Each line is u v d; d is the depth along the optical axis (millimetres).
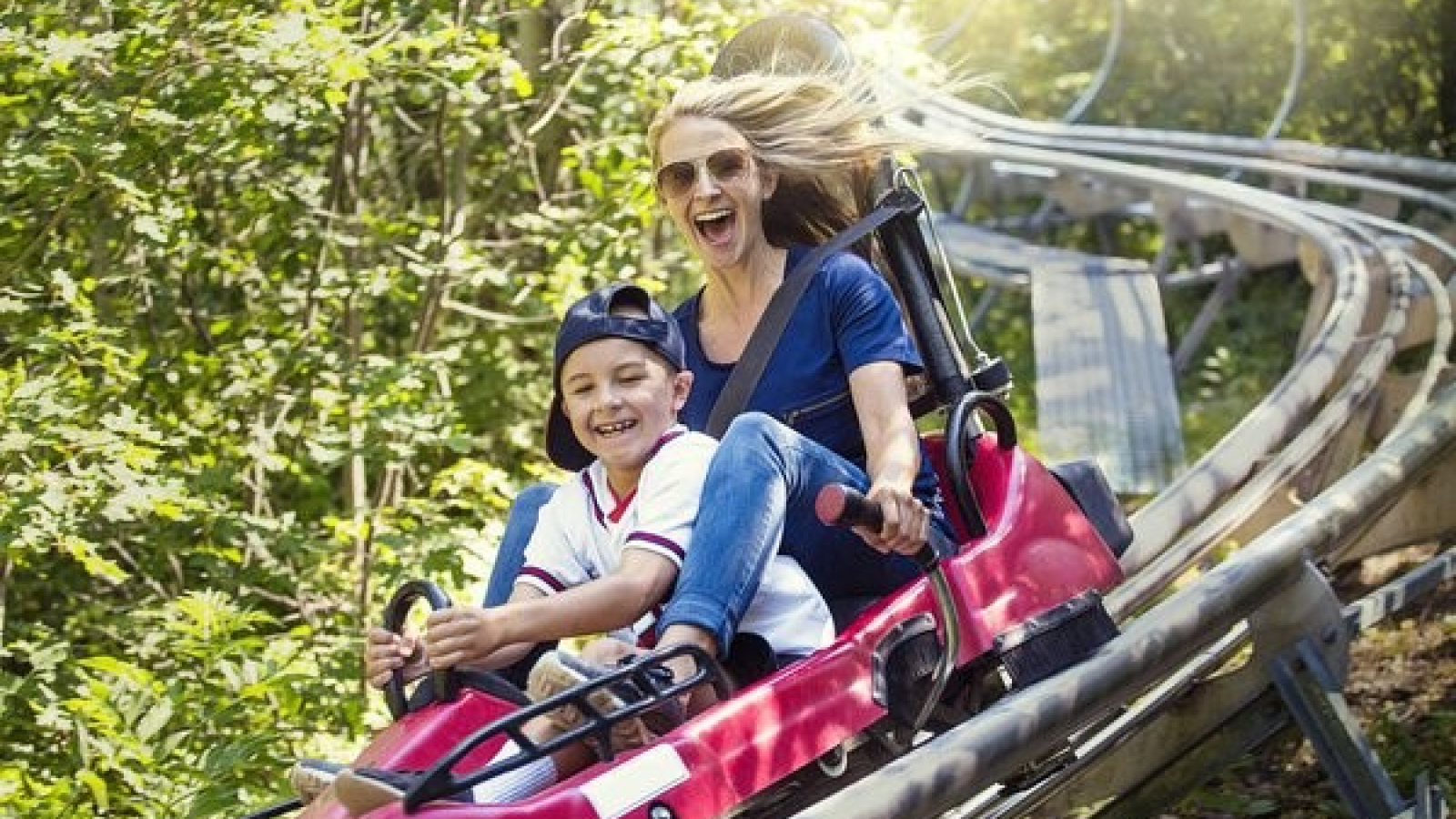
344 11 6773
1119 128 15812
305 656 6203
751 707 3752
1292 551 4777
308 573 6949
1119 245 16375
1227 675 5012
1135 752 5164
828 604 4422
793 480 4098
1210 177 14242
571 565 4160
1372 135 14891
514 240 8383
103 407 6605
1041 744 4168
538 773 3738
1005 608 4281
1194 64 16734
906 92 5148
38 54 5578
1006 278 12891
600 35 7277
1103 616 4457
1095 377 10016
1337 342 8164
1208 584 4633
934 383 4711
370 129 8594
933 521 4492
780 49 5172
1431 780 5312
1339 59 14938
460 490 7168
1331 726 4719
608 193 7703
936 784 3889
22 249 6359
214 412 6988
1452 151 14352
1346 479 5238
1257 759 5680
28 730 5961
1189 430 11430
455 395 8625
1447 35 14133
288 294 7586
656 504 4008
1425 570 5301
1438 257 10703
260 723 5867
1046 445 9289
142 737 5207
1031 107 18328
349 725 6066
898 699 4039
